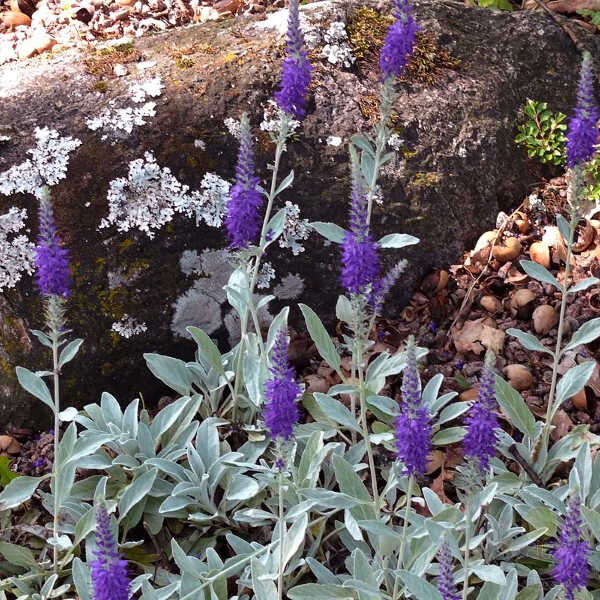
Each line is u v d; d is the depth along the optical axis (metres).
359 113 1.51
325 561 1.27
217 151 1.45
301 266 1.46
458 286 1.49
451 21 1.64
